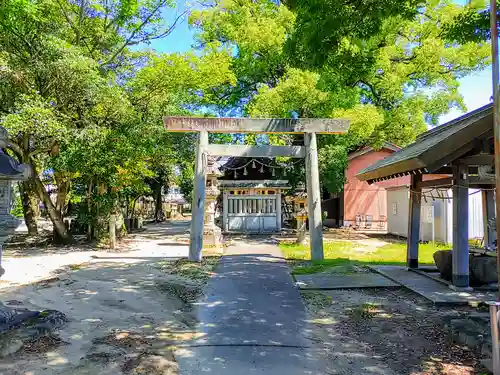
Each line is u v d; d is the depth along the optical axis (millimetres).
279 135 17766
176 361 3877
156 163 16250
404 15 6539
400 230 17016
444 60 16438
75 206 18047
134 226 21281
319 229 10242
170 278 7992
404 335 4527
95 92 11062
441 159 5570
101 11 13914
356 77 8469
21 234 16609
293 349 4176
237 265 9391
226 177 19906
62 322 5090
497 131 3275
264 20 15758
